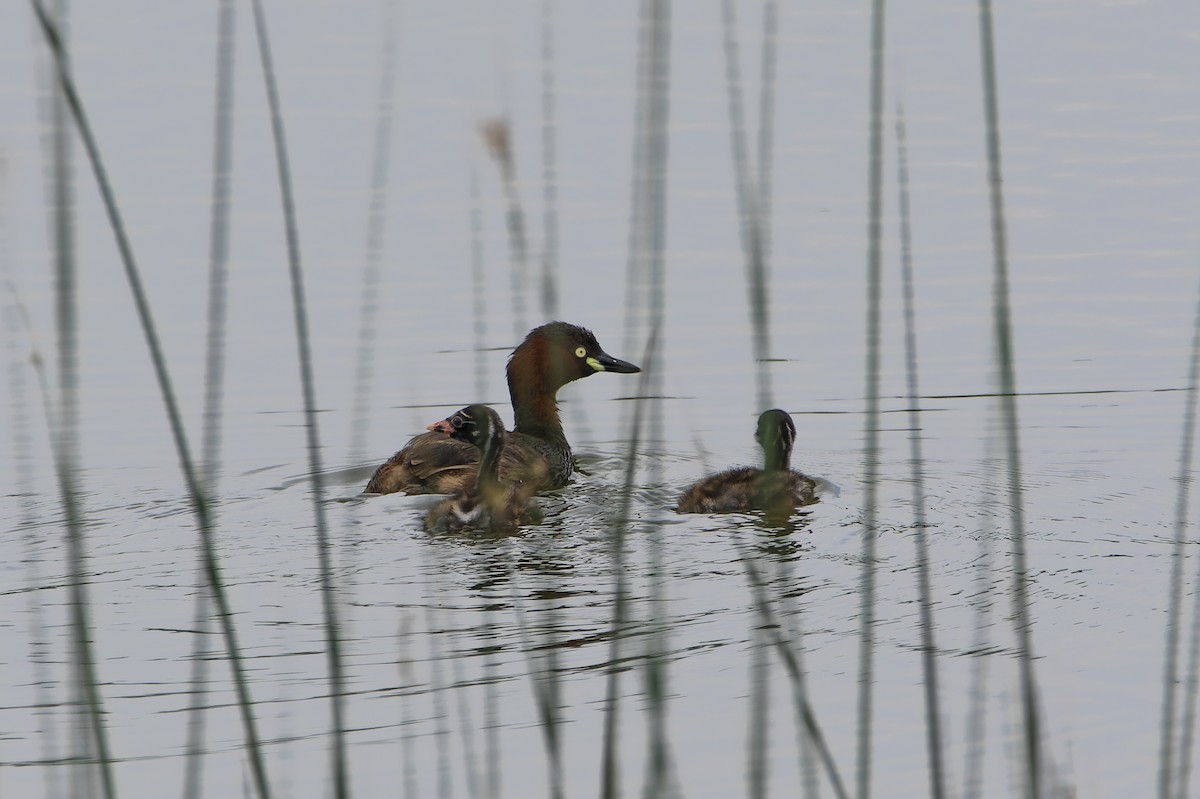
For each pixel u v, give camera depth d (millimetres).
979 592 11852
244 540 13430
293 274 7973
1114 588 11891
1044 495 14469
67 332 7691
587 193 22953
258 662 10648
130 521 14008
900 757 9398
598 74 27484
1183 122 25469
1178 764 9000
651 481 15844
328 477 15641
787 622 11312
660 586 11891
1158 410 16734
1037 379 17672
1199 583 11953
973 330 19078
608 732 7750
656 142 8062
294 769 9266
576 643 10891
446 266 20812
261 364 18297
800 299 19984
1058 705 9922
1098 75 27859
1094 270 20609
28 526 13938
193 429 16688
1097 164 23984
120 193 22812
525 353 17391
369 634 11086
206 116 25797
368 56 28406
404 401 17578
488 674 10438
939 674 10438
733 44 7770
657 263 8156
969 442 16234
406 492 15180
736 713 9953
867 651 7875
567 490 15461
